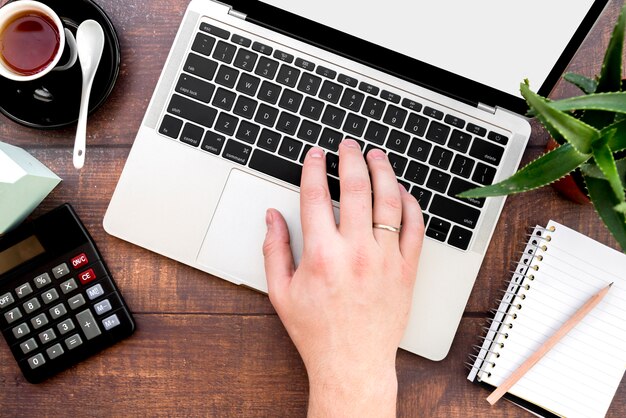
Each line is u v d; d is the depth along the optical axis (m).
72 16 0.61
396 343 0.56
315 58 0.60
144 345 0.63
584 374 0.60
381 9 0.56
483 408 0.62
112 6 0.64
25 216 0.61
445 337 0.60
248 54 0.60
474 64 0.57
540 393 0.61
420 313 0.60
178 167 0.61
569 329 0.59
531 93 0.41
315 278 0.55
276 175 0.60
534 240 0.62
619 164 0.48
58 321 0.61
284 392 0.63
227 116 0.60
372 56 0.60
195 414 0.63
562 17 0.51
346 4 0.56
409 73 0.60
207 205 0.61
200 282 0.63
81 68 0.60
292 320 0.56
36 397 0.63
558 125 0.42
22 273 0.61
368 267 0.55
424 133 0.60
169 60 0.60
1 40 0.58
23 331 0.60
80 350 0.61
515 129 0.60
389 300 0.55
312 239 0.56
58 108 0.61
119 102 0.64
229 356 0.63
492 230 0.60
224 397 0.63
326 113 0.60
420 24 0.55
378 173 0.58
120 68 0.64
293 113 0.60
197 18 0.61
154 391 0.63
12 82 0.60
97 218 0.63
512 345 0.61
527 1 0.51
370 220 0.56
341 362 0.54
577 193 0.59
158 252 0.61
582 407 0.60
